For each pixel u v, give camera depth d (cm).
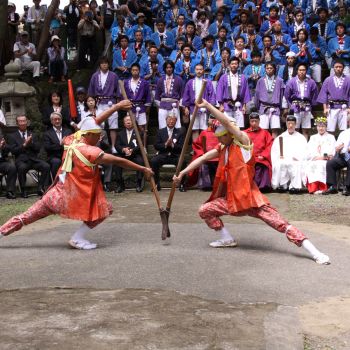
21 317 358
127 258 528
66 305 383
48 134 988
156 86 1148
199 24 1320
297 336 345
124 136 1020
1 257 544
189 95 1122
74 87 1361
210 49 1190
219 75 1146
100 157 559
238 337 332
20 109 1058
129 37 1286
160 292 421
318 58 1191
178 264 505
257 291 434
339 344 345
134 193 993
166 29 1309
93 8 1502
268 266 504
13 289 433
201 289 435
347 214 768
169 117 1030
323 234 640
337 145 942
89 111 1037
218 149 562
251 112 1067
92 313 366
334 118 1077
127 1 1405
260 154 993
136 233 644
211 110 540
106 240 612
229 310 381
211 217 566
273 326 354
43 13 1547
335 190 956
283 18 1262
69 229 676
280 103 1093
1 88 1038
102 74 1111
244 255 540
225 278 465
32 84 1357
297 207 830
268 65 1095
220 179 556
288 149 988
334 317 386
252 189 542
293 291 437
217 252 551
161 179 1089
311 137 990
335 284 457
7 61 1366
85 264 511
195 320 357
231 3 1348
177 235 629
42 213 586
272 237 617
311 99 1092
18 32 1466
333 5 1361
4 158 962
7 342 316
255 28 1311
